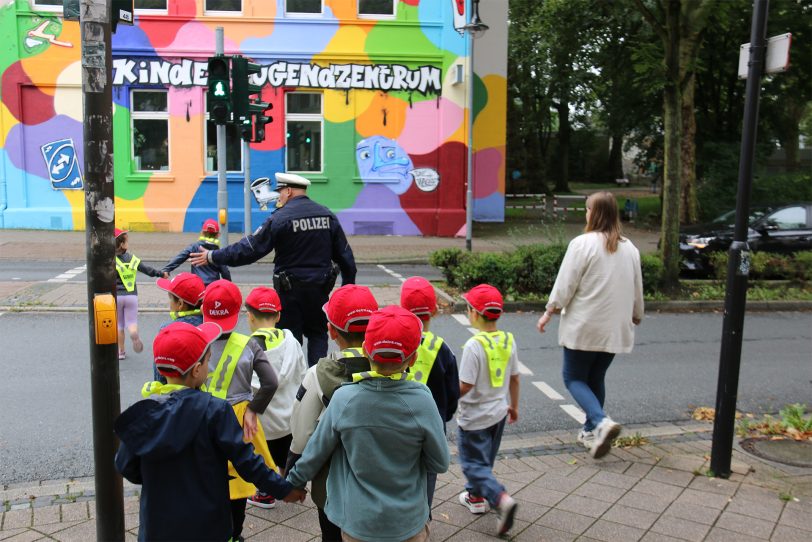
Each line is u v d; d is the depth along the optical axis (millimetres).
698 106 26016
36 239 17969
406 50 20609
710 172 24109
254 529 4039
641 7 11648
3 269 13875
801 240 14547
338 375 3086
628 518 4238
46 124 19781
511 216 27797
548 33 26469
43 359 7828
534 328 9883
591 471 4992
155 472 2746
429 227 21156
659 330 10094
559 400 6879
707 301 11625
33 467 5098
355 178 20875
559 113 42281
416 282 3721
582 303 5188
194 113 20188
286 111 20641
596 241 5148
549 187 42688
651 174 45688
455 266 12055
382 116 20781
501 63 23844
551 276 11484
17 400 6520
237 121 12219
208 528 2773
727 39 22344
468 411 4176
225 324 3791
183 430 2719
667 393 7199
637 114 27266
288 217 5836
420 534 2838
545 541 3951
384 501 2746
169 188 20344
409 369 3488
